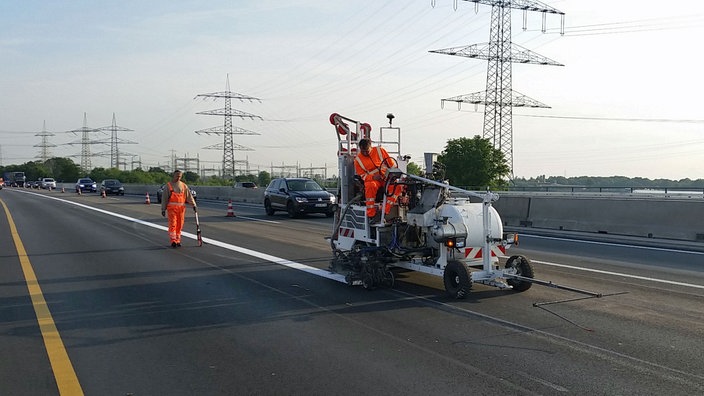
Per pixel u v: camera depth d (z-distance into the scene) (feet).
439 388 15.94
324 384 16.31
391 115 31.96
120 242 49.83
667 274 33.88
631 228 54.80
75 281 31.86
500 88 176.24
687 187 101.76
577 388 15.94
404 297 27.30
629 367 17.61
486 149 193.06
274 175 288.10
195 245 47.93
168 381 16.67
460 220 27.14
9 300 27.14
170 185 46.83
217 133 236.22
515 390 15.80
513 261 28.25
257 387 16.16
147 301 26.89
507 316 23.66
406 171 31.40
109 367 17.88
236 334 21.40
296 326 22.40
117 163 348.79
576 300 26.50
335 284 30.73
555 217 62.39
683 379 16.63
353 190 32.76
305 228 63.82
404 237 29.25
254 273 34.24
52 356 18.94
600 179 214.28
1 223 68.80
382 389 15.90
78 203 117.39
